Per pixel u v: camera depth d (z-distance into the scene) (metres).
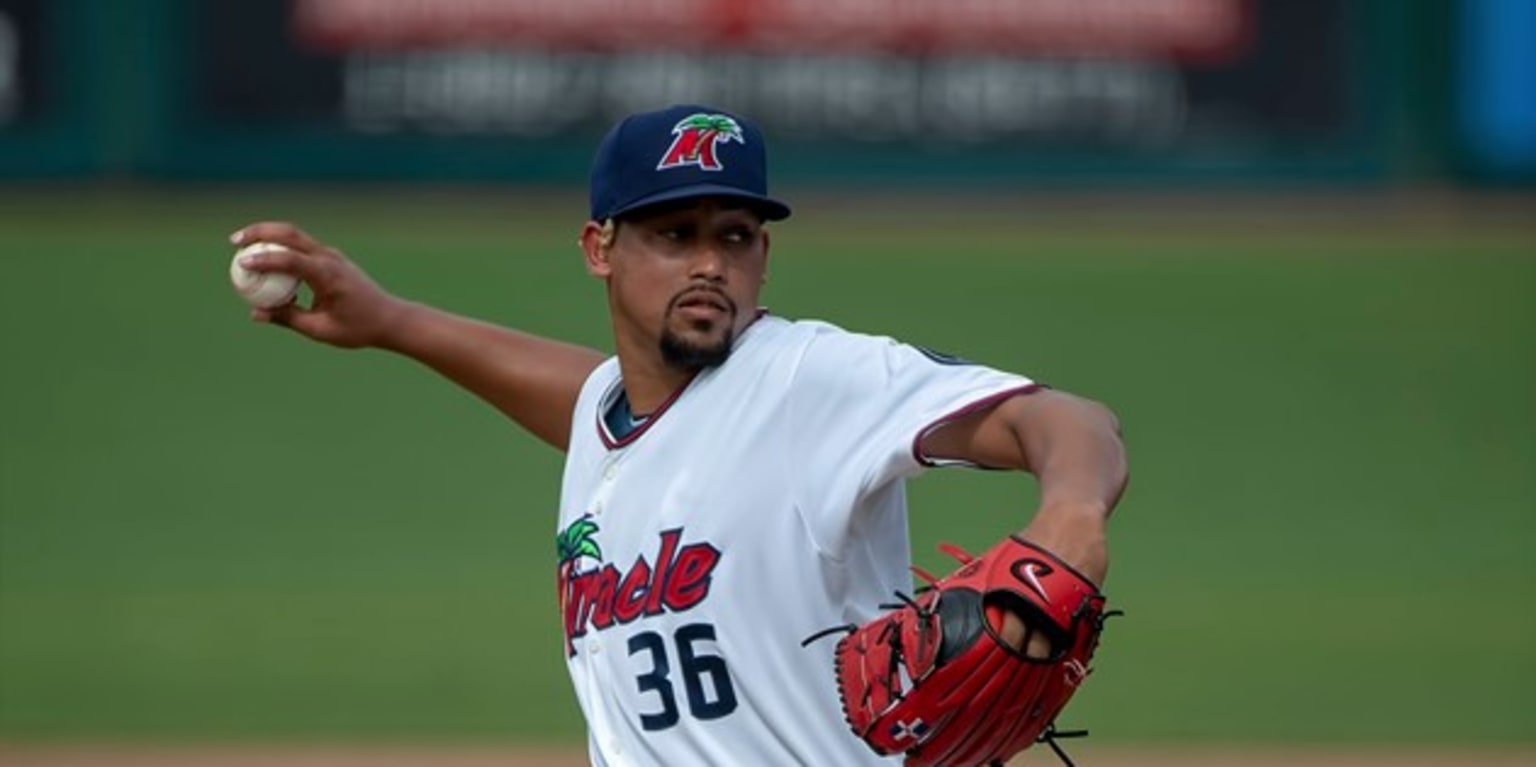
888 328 63.56
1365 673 41.34
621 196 14.79
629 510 14.99
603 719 15.32
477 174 73.31
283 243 17.88
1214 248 70.25
